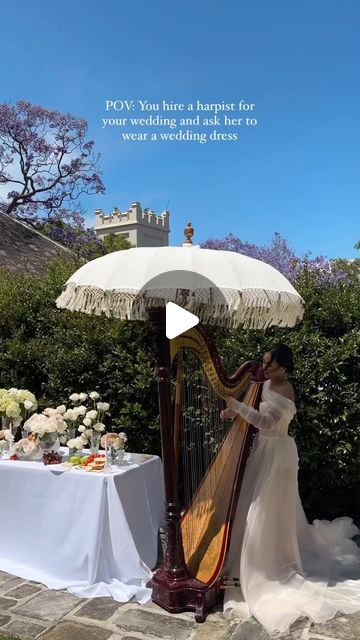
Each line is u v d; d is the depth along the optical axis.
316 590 3.46
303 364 4.65
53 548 3.77
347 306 4.84
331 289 5.17
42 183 22.17
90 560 3.62
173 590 3.29
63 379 5.63
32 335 6.32
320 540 4.08
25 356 5.97
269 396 3.59
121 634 3.07
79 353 5.49
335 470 4.73
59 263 6.96
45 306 6.23
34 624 3.19
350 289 5.09
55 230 21.77
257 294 3.07
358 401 4.62
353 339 4.68
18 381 6.04
